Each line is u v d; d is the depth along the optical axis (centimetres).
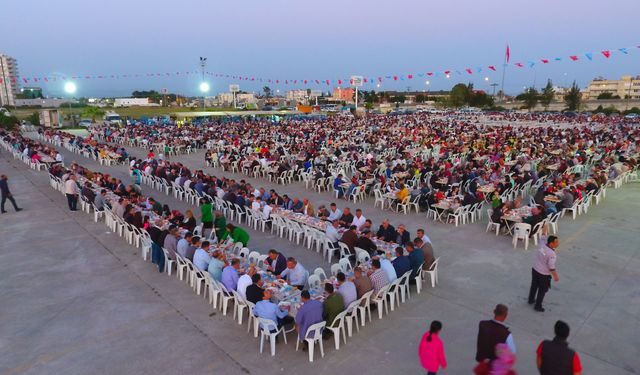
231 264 928
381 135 3694
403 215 1620
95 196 1616
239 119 6806
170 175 1998
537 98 9819
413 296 969
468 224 1491
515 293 974
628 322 846
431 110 10600
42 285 1055
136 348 788
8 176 2484
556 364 524
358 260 1059
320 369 719
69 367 736
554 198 1524
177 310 927
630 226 1429
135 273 1122
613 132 3806
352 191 1836
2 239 1395
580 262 1139
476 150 2634
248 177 2428
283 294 840
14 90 12762
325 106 11506
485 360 555
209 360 749
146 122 5906
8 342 812
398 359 743
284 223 1369
